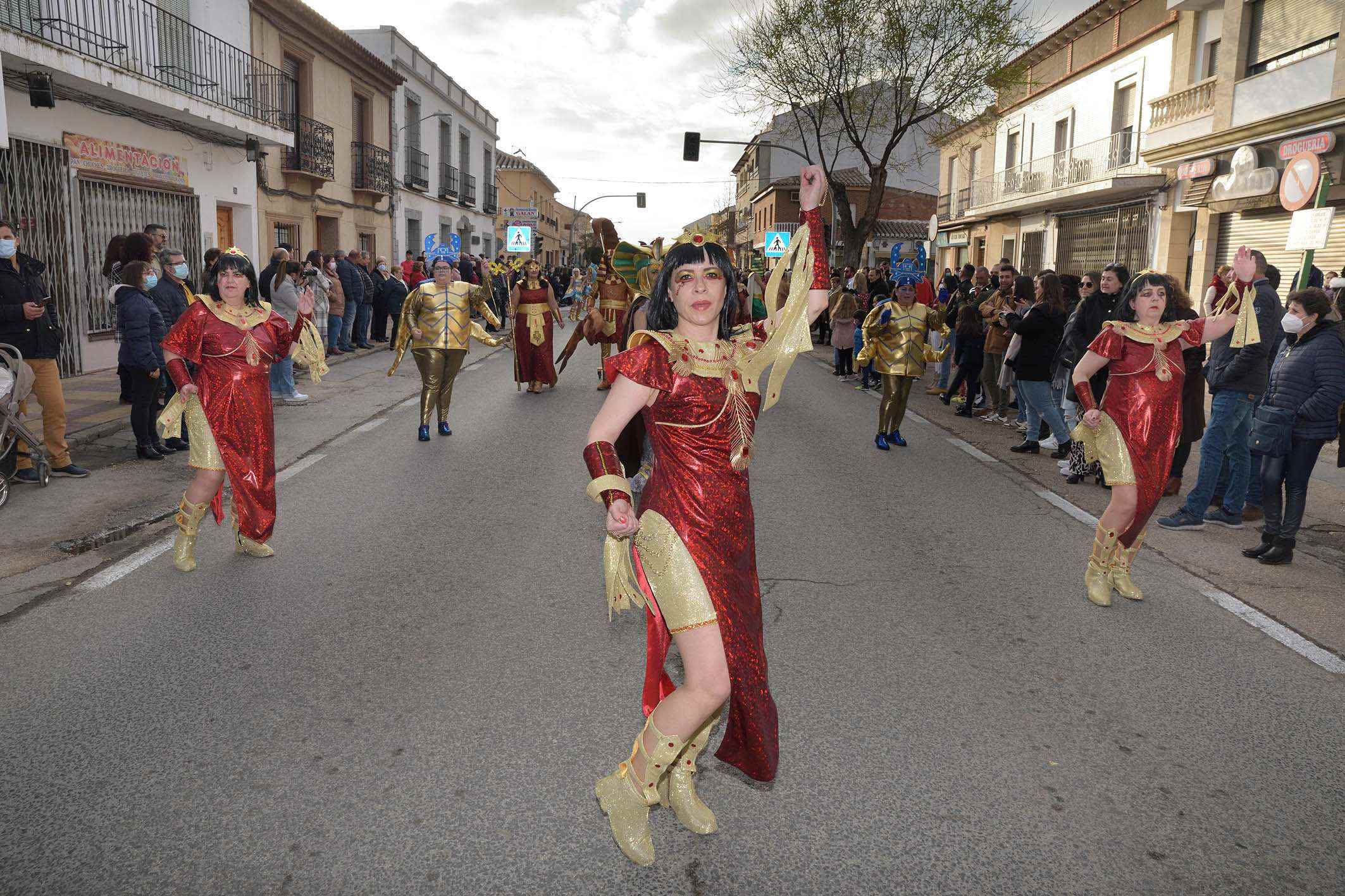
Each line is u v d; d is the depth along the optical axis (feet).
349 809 9.59
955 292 45.91
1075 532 20.97
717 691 8.29
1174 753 11.12
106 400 34.22
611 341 35.42
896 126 80.89
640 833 8.85
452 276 30.12
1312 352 17.98
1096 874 8.79
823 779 10.41
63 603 15.34
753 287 43.65
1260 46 55.57
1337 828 9.62
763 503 23.02
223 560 17.72
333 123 77.51
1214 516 21.97
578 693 12.36
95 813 9.45
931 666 13.52
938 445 31.53
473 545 18.94
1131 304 17.30
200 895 8.25
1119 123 75.41
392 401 38.22
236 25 59.31
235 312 16.75
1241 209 56.54
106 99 43.32
